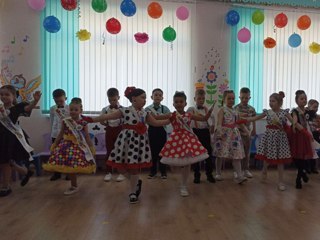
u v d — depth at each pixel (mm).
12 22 4914
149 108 4422
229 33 5398
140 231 2518
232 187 3936
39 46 5000
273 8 5527
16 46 4934
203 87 5273
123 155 3246
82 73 5094
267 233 2498
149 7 4828
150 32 5230
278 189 3838
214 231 2529
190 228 2590
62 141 3564
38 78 5004
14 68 4945
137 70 5219
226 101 4180
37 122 5043
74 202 3277
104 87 5141
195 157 3422
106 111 4250
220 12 5355
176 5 5270
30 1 4680
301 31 5660
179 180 4305
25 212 2959
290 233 2502
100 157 4656
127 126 3273
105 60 5129
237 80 5473
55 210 3021
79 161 3459
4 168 3531
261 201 3350
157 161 4586
